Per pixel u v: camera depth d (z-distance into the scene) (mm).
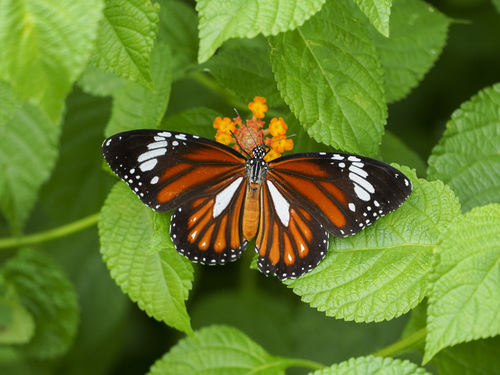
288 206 689
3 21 630
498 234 666
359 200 683
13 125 761
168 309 701
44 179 763
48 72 632
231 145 719
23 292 770
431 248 686
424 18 746
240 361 719
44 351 776
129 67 674
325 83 691
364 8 667
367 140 690
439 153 708
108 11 671
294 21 656
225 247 694
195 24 756
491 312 658
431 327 658
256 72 727
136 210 707
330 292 684
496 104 708
